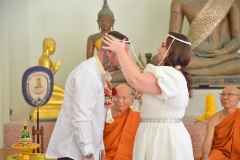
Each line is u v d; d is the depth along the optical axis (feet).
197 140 19.61
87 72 10.84
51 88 16.83
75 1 28.53
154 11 28.43
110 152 16.11
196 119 20.42
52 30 28.53
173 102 10.70
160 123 10.85
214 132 16.60
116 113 16.49
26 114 24.76
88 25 28.63
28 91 16.62
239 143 16.12
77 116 10.67
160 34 28.45
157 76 10.51
